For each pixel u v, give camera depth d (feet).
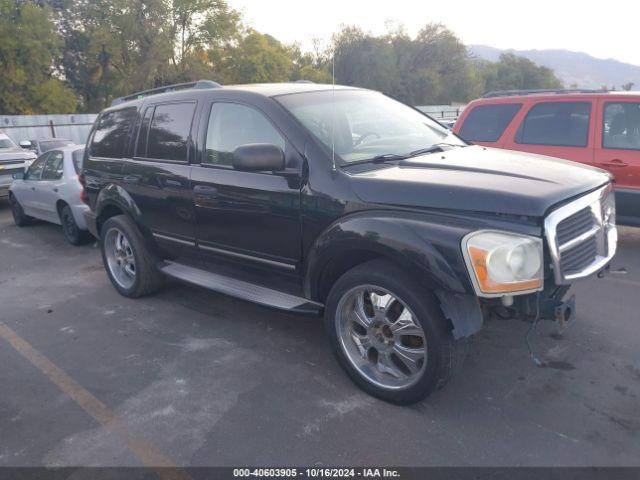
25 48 118.93
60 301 18.49
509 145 22.84
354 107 14.12
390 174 11.22
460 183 10.30
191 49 143.74
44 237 28.81
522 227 9.54
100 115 19.24
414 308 10.25
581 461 9.34
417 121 15.06
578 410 10.76
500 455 9.57
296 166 12.10
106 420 11.21
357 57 148.97
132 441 10.48
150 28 131.85
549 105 22.00
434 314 10.14
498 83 247.50
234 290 14.16
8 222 33.63
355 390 11.84
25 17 118.73
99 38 129.18
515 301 10.33
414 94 179.11
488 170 11.10
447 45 183.42
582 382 11.73
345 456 9.73
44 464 9.96
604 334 13.88
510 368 12.41
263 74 153.28
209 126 14.38
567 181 10.57
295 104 13.10
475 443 9.90
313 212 11.74
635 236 23.29
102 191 18.15
